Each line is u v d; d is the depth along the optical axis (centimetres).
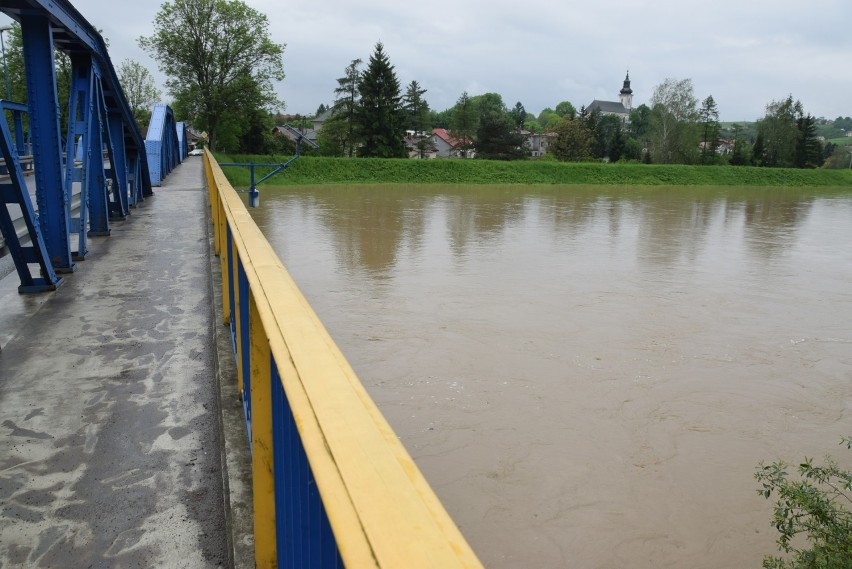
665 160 6650
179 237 829
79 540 225
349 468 80
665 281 1547
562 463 650
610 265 1738
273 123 5478
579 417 761
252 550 204
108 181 1020
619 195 4269
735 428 748
